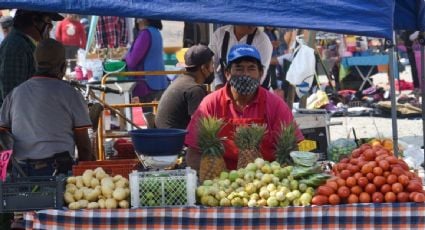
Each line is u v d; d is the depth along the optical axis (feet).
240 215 19.15
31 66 26.13
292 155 20.74
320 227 19.16
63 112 22.02
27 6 20.25
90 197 19.38
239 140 21.50
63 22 57.36
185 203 19.42
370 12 20.79
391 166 19.62
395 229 19.19
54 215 19.06
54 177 19.60
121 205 19.26
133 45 39.58
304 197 19.43
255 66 22.41
